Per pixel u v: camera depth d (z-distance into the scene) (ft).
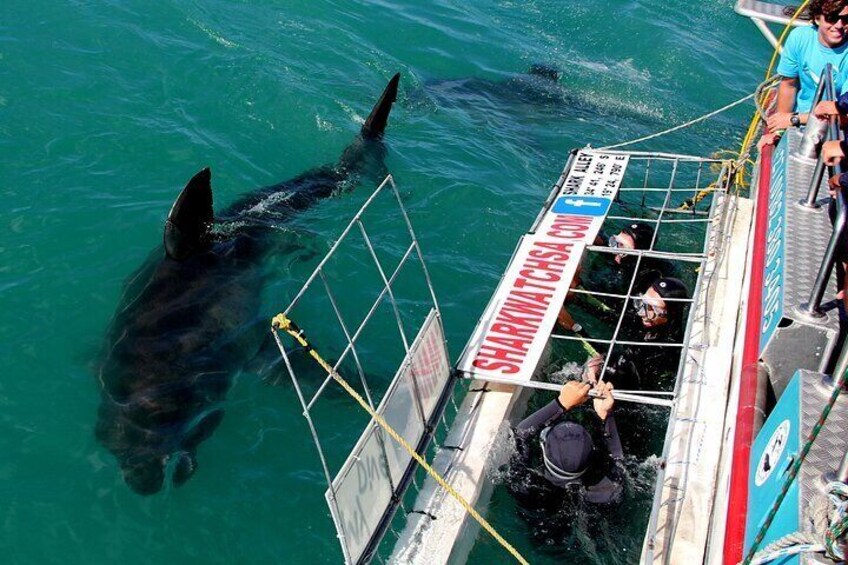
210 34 36.19
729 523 14.83
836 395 10.11
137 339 21.90
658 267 27.22
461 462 19.16
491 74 40.37
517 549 18.62
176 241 23.75
